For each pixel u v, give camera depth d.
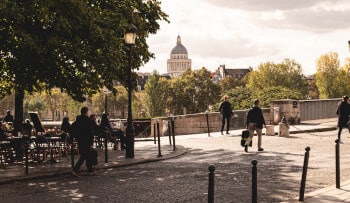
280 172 12.94
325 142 21.00
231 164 14.72
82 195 10.16
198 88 123.31
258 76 127.44
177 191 10.36
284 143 20.81
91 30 15.67
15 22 14.67
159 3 22.19
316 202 8.62
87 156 13.28
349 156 16.31
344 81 106.00
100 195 10.10
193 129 31.47
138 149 20.23
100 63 16.50
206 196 9.77
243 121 31.48
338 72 106.94
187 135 28.92
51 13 14.54
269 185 11.02
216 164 14.82
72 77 16.75
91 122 13.36
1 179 12.13
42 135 17.23
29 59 15.38
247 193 10.04
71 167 14.66
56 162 16.20
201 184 11.20
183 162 15.65
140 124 32.16
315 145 19.84
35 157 17.83
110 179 12.38
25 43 14.16
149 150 19.70
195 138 25.47
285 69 127.06
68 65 16.64
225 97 26.73
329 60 107.50
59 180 12.49
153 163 15.75
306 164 8.77
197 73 124.50
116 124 30.91
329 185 10.95
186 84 123.25
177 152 18.56
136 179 12.22
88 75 16.89
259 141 18.47
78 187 11.23
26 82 16.17
